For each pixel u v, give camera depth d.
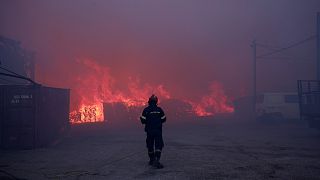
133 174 6.35
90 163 7.57
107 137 13.52
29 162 7.79
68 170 6.78
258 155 8.55
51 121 11.80
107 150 9.68
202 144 10.84
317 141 11.47
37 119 10.30
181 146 10.38
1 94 10.30
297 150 9.41
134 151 9.45
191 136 13.48
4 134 10.20
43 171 6.71
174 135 13.95
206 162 7.56
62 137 13.42
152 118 7.18
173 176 6.13
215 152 9.09
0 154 9.16
